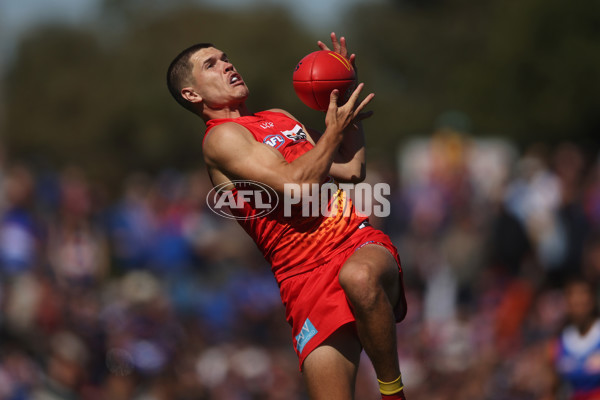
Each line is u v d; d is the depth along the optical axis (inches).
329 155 630.5
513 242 1598.2
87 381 1226.0
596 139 3257.9
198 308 1724.9
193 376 1293.1
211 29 4434.1
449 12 6146.7
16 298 1400.1
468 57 5861.2
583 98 3174.2
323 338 636.7
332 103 639.8
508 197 1737.2
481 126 3390.7
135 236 1889.8
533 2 3260.3
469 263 1688.0
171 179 2474.2
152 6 4803.2
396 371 626.5
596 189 1744.6
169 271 1797.5
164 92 4402.1
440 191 2103.8
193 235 1875.0
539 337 1336.1
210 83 700.7
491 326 1476.4
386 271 625.6
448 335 1403.8
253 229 677.3
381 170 2037.4
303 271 657.6
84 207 1817.2
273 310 1705.2
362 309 611.5
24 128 4719.5
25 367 1222.3
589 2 3201.3
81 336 1263.5
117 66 4675.2
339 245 658.8
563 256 1535.4
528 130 3309.5
